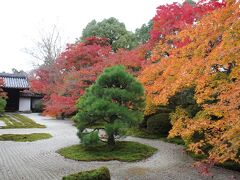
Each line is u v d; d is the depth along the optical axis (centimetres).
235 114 529
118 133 1182
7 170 927
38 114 3347
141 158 1119
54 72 2877
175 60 777
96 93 1173
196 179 866
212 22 632
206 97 660
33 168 962
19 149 1285
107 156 1126
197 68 645
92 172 716
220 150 569
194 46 706
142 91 1179
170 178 877
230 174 928
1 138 1554
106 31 3153
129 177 884
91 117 1192
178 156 1172
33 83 3117
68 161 1074
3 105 2497
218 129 640
